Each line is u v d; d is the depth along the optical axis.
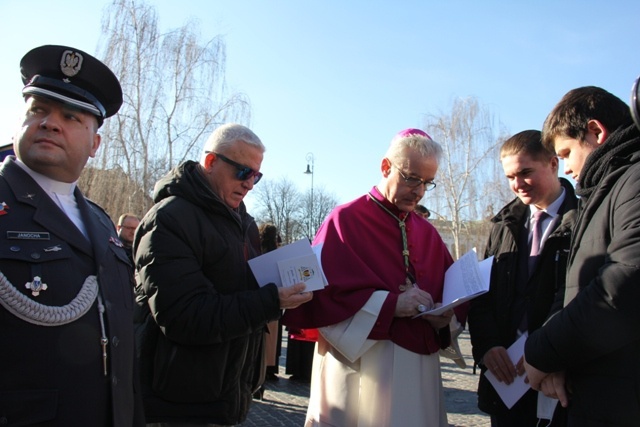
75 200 1.95
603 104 2.04
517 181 2.82
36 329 1.58
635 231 1.69
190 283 2.30
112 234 2.02
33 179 1.78
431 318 2.72
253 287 2.71
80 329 1.67
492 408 2.81
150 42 18.61
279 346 7.52
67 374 1.62
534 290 2.72
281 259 2.58
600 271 1.77
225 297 2.35
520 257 2.89
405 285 2.84
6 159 1.81
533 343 1.96
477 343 2.87
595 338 1.73
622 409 1.74
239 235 2.64
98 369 1.71
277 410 5.80
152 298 2.29
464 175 28.58
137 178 17.97
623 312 1.67
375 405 2.66
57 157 1.79
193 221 2.41
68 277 1.68
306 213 46.91
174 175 2.55
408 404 2.65
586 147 2.06
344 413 2.72
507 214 3.02
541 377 2.01
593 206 1.93
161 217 2.36
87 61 1.90
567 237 2.62
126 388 1.84
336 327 2.72
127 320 1.90
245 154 2.54
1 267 1.56
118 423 1.75
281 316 2.59
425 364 2.75
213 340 2.28
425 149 2.76
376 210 2.97
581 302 1.77
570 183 2.88
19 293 1.55
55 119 1.81
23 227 1.65
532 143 2.78
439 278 3.01
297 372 7.43
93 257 1.82
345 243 2.88
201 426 2.39
